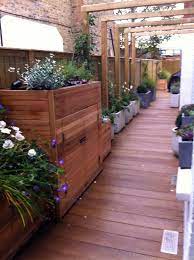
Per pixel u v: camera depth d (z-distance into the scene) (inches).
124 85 297.1
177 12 213.0
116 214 107.5
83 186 124.7
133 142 201.3
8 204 80.8
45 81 96.6
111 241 92.3
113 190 127.0
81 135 119.7
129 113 268.4
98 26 318.7
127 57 299.6
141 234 95.2
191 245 54.6
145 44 520.7
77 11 343.3
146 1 179.5
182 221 101.7
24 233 90.1
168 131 231.1
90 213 108.6
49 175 94.2
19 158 90.5
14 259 85.3
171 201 115.9
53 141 96.7
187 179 84.9
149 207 111.8
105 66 212.8
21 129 99.4
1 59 107.7
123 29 307.7
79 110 116.3
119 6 184.4
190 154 109.3
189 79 238.2
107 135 169.8
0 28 224.5
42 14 287.3
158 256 85.0
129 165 156.9
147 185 131.2
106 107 217.0
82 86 117.9
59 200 100.8
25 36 254.1
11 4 240.2
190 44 237.1
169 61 605.0
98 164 144.4
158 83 554.6
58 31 318.3
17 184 80.7
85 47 188.5
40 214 91.6
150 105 373.4
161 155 172.2
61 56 160.1
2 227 79.7
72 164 111.9
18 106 97.6
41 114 96.3
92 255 86.3
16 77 116.3
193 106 179.0
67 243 92.0
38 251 88.6
